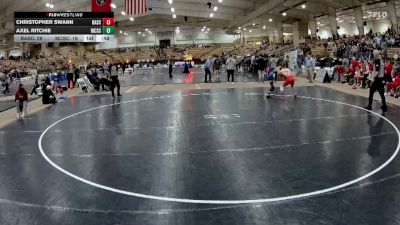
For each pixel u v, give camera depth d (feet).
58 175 24.82
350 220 17.31
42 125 43.39
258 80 93.04
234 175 23.75
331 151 28.66
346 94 61.26
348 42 116.88
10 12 130.72
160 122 42.16
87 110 53.42
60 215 18.60
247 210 18.56
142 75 136.87
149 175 24.23
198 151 29.63
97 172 25.22
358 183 21.93
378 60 44.96
